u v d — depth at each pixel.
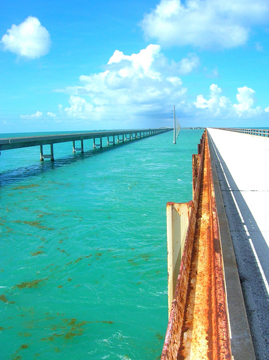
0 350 5.74
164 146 77.00
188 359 1.49
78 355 5.60
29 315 6.77
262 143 31.59
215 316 1.62
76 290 7.75
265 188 9.36
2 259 9.64
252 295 3.59
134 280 8.17
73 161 42.25
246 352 1.43
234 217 6.66
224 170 13.41
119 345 5.82
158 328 6.30
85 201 17.12
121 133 97.06
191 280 2.27
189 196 17.89
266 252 4.83
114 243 10.76
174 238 4.04
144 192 19.25
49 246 10.65
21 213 14.88
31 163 40.62
